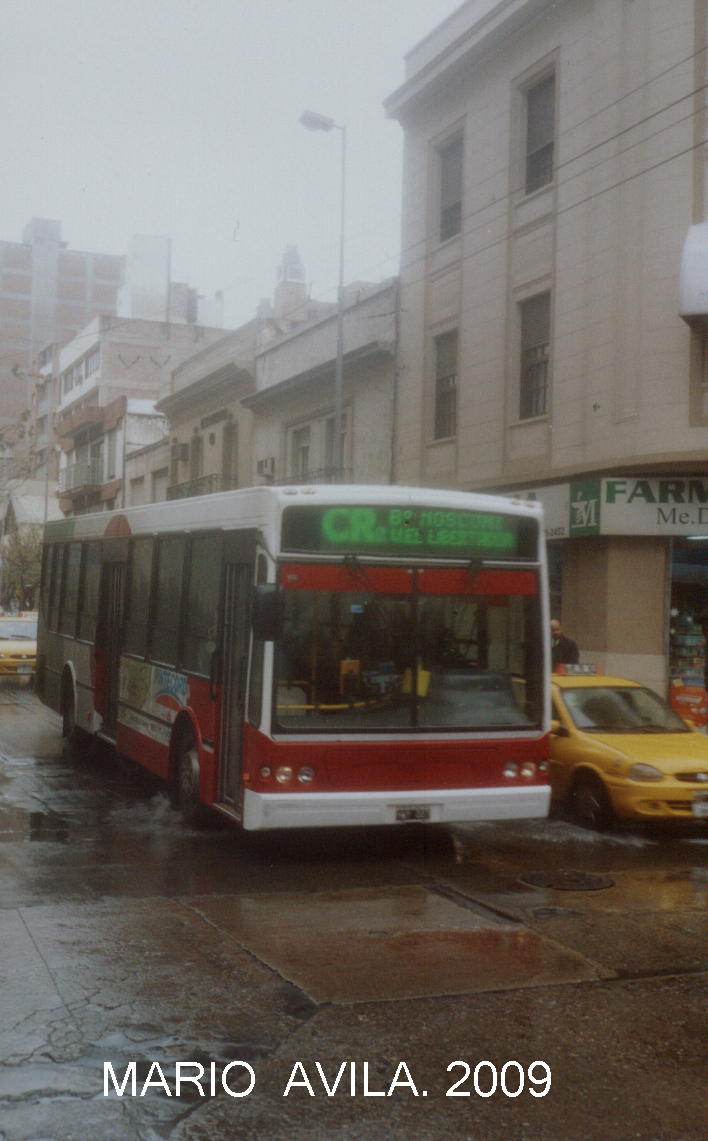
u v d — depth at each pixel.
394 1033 5.82
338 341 24.38
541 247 20.20
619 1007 6.23
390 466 25.39
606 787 11.13
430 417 23.88
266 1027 5.87
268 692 9.26
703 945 7.41
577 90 19.38
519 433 20.69
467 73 22.59
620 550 18.03
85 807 12.22
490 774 9.78
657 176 17.50
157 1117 4.86
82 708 15.84
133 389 61.66
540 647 10.11
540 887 9.00
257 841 10.58
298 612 9.42
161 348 62.38
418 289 24.39
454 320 23.02
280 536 9.45
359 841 10.72
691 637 17.95
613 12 18.42
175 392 40.28
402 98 24.59
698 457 16.95
